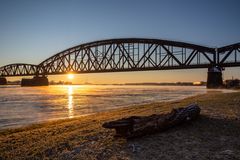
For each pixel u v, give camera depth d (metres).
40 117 32.34
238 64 122.00
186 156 10.27
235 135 13.20
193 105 17.00
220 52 125.88
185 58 125.75
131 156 10.47
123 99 70.44
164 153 10.70
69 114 35.16
